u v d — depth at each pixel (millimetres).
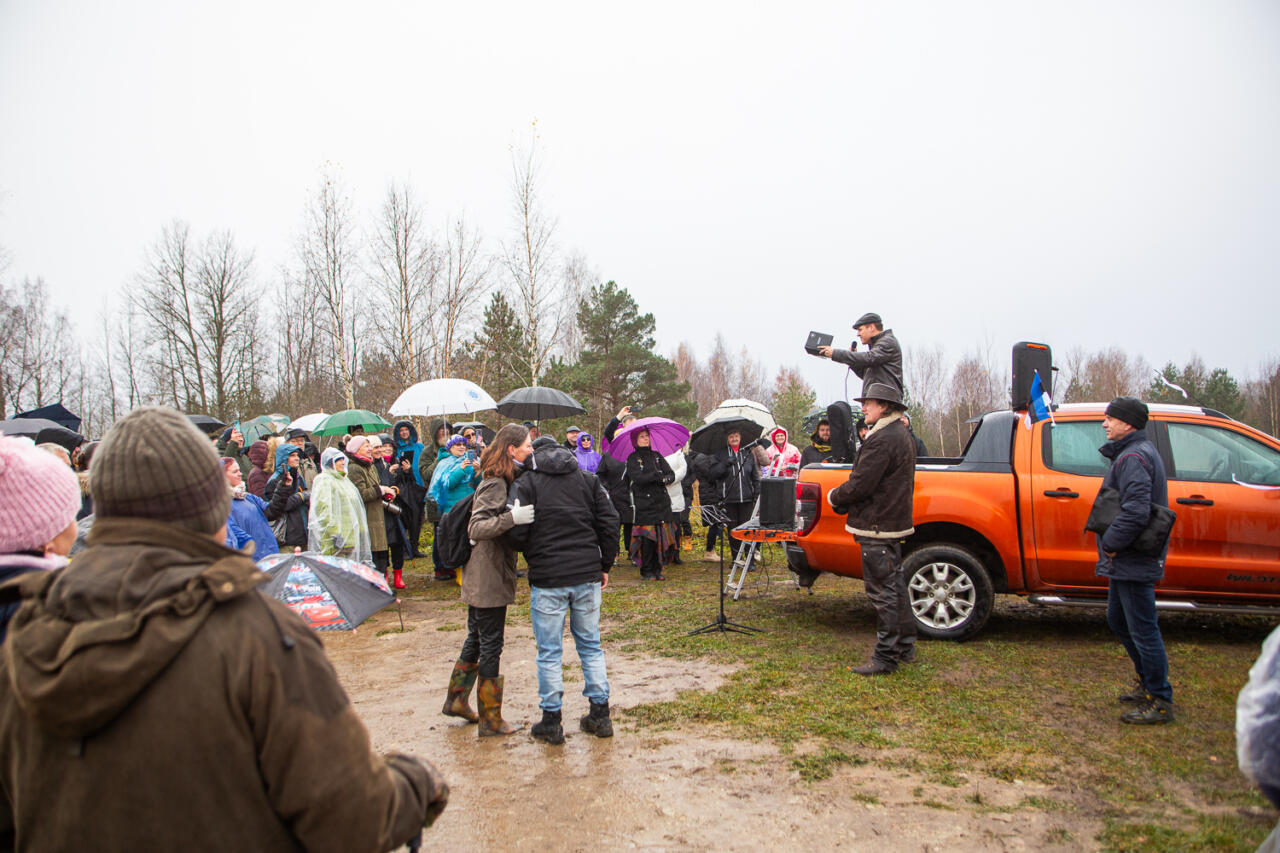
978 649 6027
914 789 3725
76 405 34844
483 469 4570
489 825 3480
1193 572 5824
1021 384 6270
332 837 1352
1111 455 4645
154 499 1422
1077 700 4852
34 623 1312
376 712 5098
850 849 3195
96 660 1227
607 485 10320
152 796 1261
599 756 4234
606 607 8094
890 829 3354
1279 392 47656
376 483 8922
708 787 3805
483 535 4336
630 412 10938
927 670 5488
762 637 6590
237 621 1352
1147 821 3357
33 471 1932
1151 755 4023
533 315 24422
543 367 27500
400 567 9586
